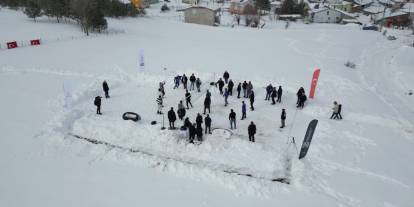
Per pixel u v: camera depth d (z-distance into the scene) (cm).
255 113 2188
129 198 1292
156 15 9025
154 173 1464
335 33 6431
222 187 1389
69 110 2053
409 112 2423
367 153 1714
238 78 2805
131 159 1557
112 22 6288
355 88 2808
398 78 3456
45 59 3147
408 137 1952
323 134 1898
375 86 3056
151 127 1834
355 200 1337
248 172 1502
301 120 2098
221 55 3706
